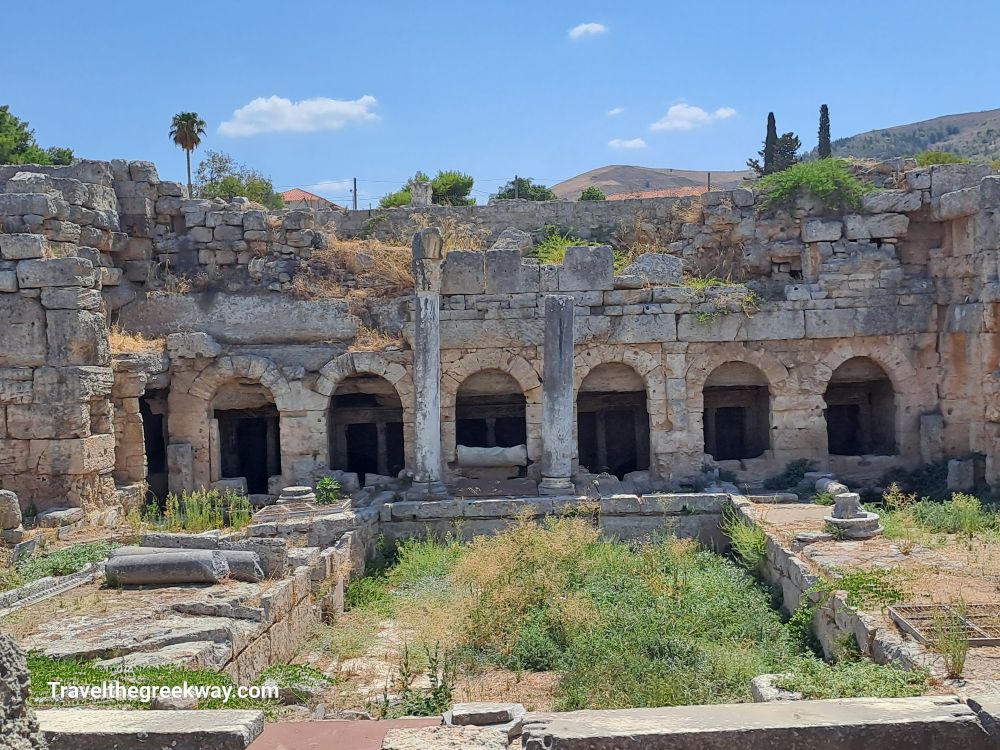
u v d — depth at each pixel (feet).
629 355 85.40
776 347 86.02
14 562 56.34
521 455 85.05
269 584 49.96
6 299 70.49
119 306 85.71
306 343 85.81
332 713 36.11
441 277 84.89
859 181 89.76
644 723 23.18
